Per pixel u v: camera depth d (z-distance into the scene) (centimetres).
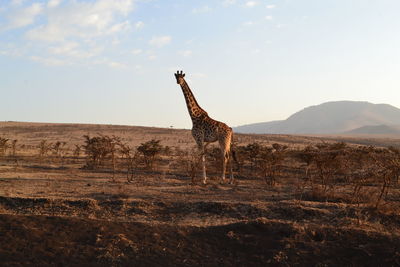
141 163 2316
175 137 6419
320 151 1437
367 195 1193
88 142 2534
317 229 837
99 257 735
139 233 843
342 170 1441
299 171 2020
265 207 1054
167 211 1069
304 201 1126
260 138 6350
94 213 1049
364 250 745
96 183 1495
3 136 5806
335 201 1191
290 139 6494
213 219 1013
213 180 1688
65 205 1087
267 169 1747
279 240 805
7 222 866
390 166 1093
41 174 1761
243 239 817
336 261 727
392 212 1028
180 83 1717
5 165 2133
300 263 728
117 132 6894
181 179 1738
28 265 702
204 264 731
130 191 1305
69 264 712
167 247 788
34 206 1084
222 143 1666
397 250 729
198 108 1744
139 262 729
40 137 5962
